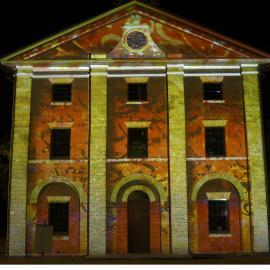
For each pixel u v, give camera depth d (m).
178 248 25.28
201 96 27.11
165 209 25.86
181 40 27.45
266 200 25.91
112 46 27.39
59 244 25.62
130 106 26.97
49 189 26.25
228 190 26.19
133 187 26.17
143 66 27.30
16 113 26.61
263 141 26.48
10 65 27.03
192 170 26.27
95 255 25.12
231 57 27.16
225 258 23.69
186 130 26.70
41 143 26.64
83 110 27.00
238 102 27.08
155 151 26.47
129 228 25.94
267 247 25.48
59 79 27.36
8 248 25.28
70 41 27.38
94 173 26.02
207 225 25.80
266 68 27.89
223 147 26.73
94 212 25.64
